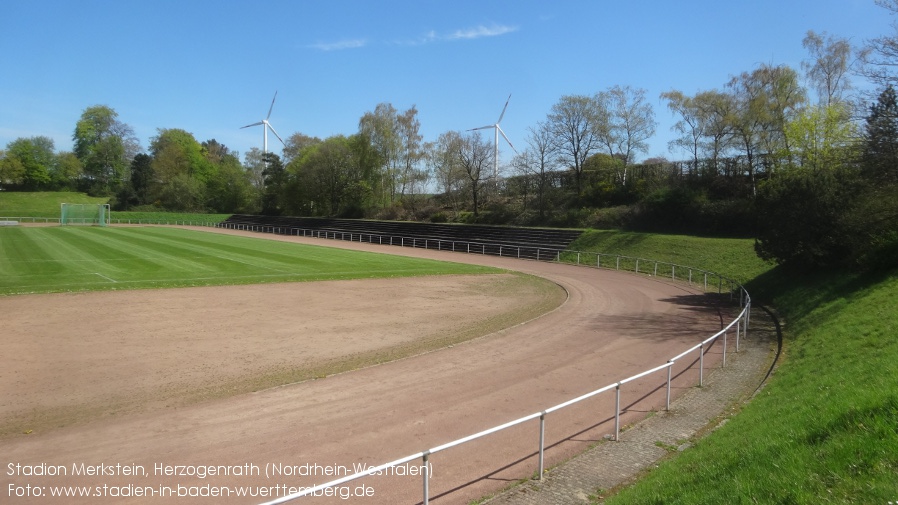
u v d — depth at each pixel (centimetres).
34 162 13250
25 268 3528
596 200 6969
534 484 930
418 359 1742
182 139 14050
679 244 4728
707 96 5834
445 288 3316
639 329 2255
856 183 2617
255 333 2041
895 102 2516
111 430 1143
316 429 1165
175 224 10525
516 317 2467
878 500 598
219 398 1348
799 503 633
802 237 2688
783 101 5191
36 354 1695
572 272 4350
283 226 9456
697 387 1495
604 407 1331
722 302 2958
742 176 5675
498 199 8244
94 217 9712
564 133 7281
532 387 1479
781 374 1502
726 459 847
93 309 2366
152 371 1557
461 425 1202
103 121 14225
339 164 9756
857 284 2175
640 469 982
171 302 2581
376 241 7369
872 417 802
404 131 9681
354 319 2342
